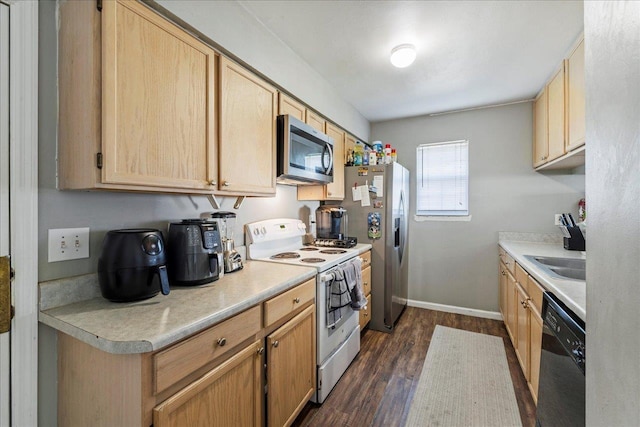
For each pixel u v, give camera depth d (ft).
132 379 2.77
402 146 12.15
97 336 2.81
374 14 5.72
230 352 3.77
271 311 4.44
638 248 1.40
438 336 9.06
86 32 3.26
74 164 3.41
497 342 8.61
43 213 3.49
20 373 3.28
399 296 10.38
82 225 3.84
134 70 3.52
